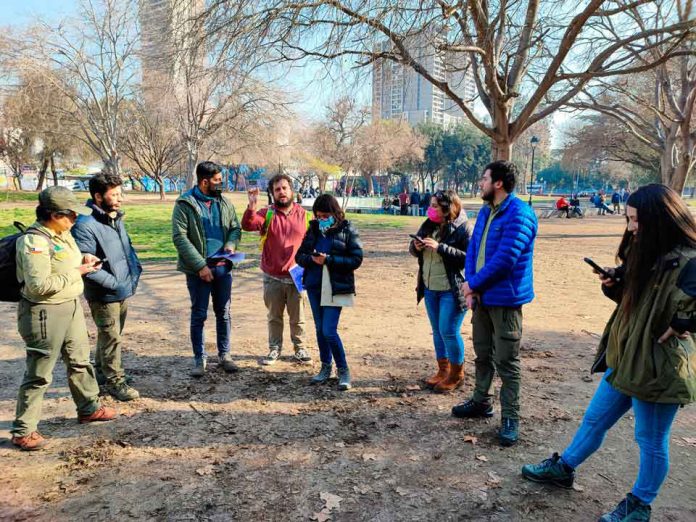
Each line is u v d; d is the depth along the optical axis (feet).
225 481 10.43
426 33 31.76
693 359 8.14
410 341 20.38
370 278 34.47
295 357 18.06
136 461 11.14
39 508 9.41
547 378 16.48
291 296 17.31
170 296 28.14
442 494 10.07
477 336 12.92
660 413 8.43
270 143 111.04
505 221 11.64
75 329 12.23
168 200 135.33
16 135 132.05
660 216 8.03
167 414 13.55
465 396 14.96
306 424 13.05
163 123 110.42
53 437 12.20
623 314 8.59
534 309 26.35
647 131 70.33
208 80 39.09
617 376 8.66
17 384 15.51
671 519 9.34
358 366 17.44
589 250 50.75
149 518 9.18
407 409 14.02
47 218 11.26
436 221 14.35
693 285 7.68
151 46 36.88
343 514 9.38
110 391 14.87
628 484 10.50
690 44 39.22
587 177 313.73
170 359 17.95
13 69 92.17
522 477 10.69
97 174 13.66
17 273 11.02
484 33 32.94
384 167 166.81
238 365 17.44
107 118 106.93
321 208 14.83
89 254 12.32
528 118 37.76
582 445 9.82
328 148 135.33
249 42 30.89
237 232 16.71
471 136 233.55
